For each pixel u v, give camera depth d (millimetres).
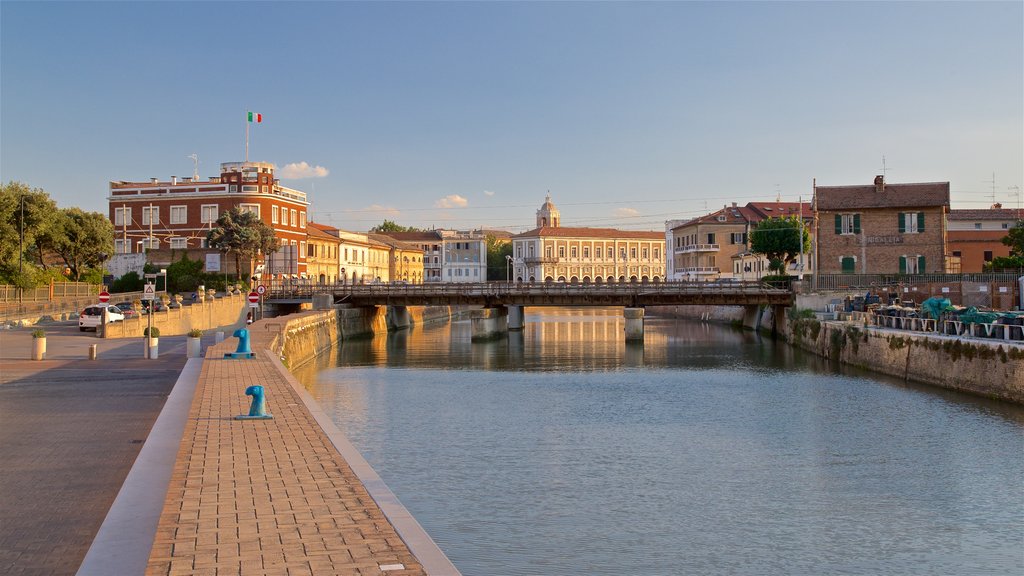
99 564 10242
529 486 24312
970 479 25312
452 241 186125
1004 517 21812
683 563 18438
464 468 26406
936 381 43438
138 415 24094
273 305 90625
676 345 74375
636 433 32125
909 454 28438
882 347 50438
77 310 75188
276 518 12320
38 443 19984
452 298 86750
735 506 22594
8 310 64938
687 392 43406
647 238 180750
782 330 79938
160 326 60031
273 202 104062
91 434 21172
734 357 62562
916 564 18656
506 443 30219
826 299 72938
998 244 95688
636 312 78125
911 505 22812
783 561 18703
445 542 19516
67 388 29969
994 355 38438
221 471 15414
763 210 131125
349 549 10867
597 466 26781
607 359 61812
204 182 105750
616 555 18844
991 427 32656
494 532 20234
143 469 15547
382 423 34156
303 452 17188
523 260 174750
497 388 45188
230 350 42469
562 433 32094
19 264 71250
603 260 177125
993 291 59969
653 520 21328
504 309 93562
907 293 64438
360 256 135250
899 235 78750
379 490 14031
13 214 71938
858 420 34625
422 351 70188
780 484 24766
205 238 98500
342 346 76438
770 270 111312
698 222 129250
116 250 104500
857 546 19703
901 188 80375
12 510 14203
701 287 79625
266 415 21594
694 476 25625
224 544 11062
